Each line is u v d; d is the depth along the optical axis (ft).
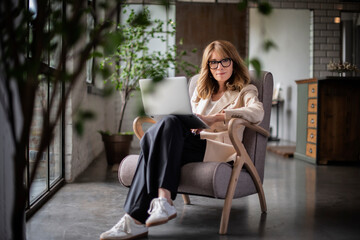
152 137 6.05
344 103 15.08
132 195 6.02
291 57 25.61
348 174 12.75
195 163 6.28
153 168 5.91
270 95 7.50
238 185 6.76
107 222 7.09
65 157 11.02
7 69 1.73
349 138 15.12
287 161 15.85
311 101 15.51
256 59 1.44
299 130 16.71
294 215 7.64
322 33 23.24
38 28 1.81
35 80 1.84
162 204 5.58
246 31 21.80
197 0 22.15
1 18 1.75
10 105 1.82
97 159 15.96
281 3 22.91
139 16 1.71
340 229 6.72
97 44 1.74
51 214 7.61
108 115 20.21
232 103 7.27
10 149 4.36
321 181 11.47
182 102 6.00
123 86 14.20
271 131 29.35
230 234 6.38
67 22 1.72
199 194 6.22
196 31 21.31
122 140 14.02
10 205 4.38
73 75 1.75
